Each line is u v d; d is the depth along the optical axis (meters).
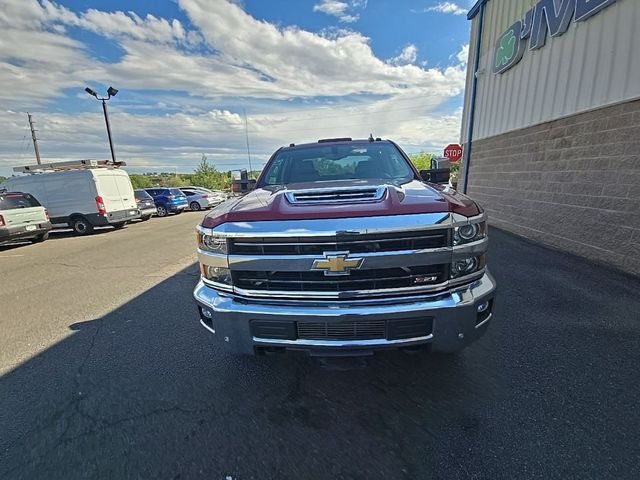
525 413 2.04
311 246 1.91
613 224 4.59
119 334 3.41
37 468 1.81
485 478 1.63
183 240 9.27
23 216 9.74
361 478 1.67
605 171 4.71
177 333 3.38
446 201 2.01
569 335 2.91
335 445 1.88
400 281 1.96
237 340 2.13
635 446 1.78
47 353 3.08
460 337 2.00
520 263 4.95
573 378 2.35
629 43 4.31
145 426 2.10
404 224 1.87
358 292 1.95
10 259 7.95
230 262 2.05
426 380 2.40
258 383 2.49
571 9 5.35
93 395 2.43
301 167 3.38
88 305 4.31
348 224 1.88
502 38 7.69
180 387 2.49
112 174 12.45
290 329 2.01
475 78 9.50
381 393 2.30
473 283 2.08
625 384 2.27
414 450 1.82
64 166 12.11
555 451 1.76
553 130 5.91
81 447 1.95
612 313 3.28
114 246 8.90
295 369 2.64
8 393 2.50
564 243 5.63
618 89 4.48
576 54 5.30
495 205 8.27
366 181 2.84
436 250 1.91
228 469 1.75
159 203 18.33
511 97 7.45
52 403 2.36
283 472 1.72
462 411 2.09
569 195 5.48
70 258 7.55
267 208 2.09
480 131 9.24
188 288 4.83
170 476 1.73
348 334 1.98
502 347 2.76
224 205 2.52
